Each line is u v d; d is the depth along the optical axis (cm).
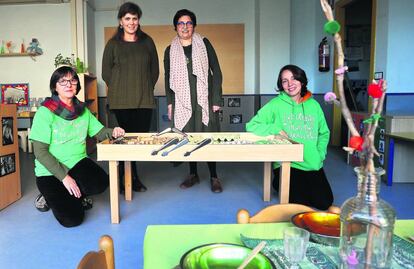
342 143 629
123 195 357
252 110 719
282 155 269
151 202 334
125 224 280
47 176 284
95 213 305
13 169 336
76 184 276
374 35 463
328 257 99
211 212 306
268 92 681
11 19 670
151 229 119
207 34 704
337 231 113
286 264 95
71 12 647
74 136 287
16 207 322
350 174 439
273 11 663
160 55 700
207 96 361
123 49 341
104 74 348
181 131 345
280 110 313
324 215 123
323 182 312
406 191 368
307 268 93
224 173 447
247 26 707
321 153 311
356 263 83
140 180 414
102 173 296
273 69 676
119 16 335
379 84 78
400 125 385
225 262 93
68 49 673
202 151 267
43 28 670
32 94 687
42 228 273
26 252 233
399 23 428
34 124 271
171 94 372
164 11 694
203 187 383
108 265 102
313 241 108
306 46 660
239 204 327
